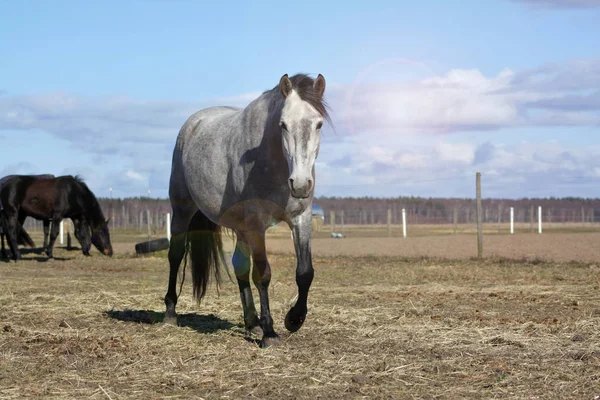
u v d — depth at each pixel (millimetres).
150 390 4398
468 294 9617
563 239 25906
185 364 5098
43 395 4293
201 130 6906
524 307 8211
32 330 6688
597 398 4117
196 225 7281
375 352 5492
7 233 18438
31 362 5207
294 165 5246
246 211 5941
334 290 10328
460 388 4375
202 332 6645
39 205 18625
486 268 14172
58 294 9875
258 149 5777
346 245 24125
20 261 18203
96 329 6805
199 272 7250
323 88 5695
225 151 6281
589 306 8219
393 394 4270
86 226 19781
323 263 16109
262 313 5973
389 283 11516
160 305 8727
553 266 14352
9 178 18516
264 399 4188
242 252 6523
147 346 5812
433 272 13484
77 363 5148
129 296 9602
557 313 7637
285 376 4715
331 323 7020
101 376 4758
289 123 5336
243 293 6633
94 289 10766
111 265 16844
